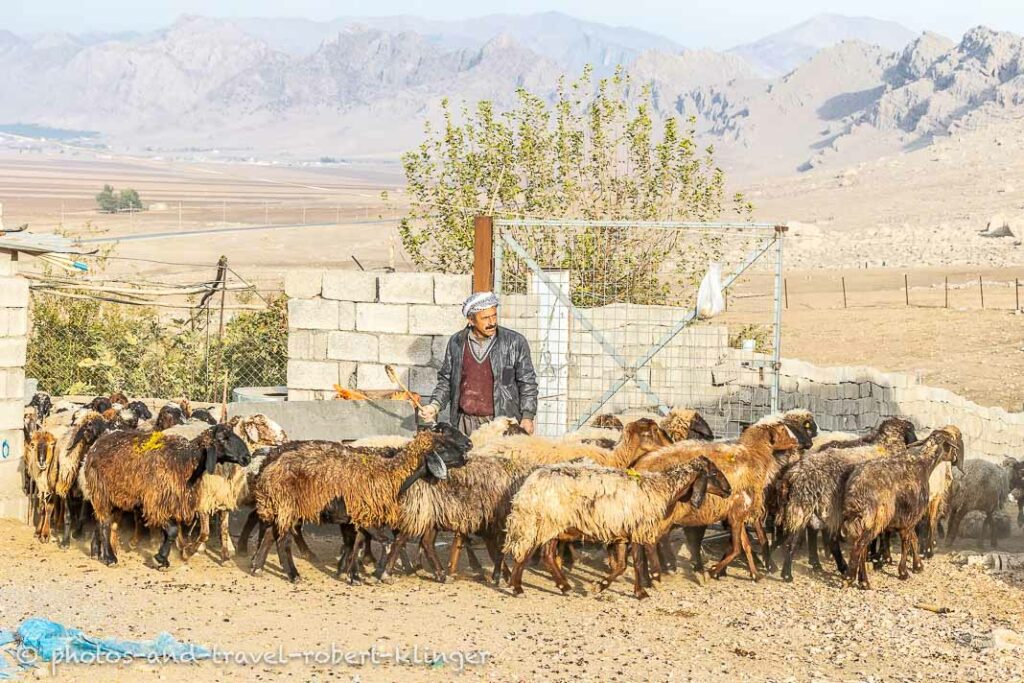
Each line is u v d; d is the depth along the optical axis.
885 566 13.50
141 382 24.22
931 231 94.94
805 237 91.06
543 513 11.37
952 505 15.36
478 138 25.05
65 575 11.63
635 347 19.27
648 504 11.36
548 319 16.69
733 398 19.61
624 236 22.00
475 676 8.83
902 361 40.06
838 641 10.25
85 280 23.92
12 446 14.16
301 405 15.06
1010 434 25.70
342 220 131.12
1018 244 82.06
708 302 15.36
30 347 24.02
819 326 47.97
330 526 14.66
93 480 12.19
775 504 13.19
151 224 121.50
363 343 17.05
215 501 12.25
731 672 9.16
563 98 25.17
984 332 44.75
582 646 9.80
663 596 11.74
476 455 12.22
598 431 15.16
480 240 15.83
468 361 13.83
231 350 25.14
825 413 20.16
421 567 12.72
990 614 11.44
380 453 11.90
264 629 9.93
